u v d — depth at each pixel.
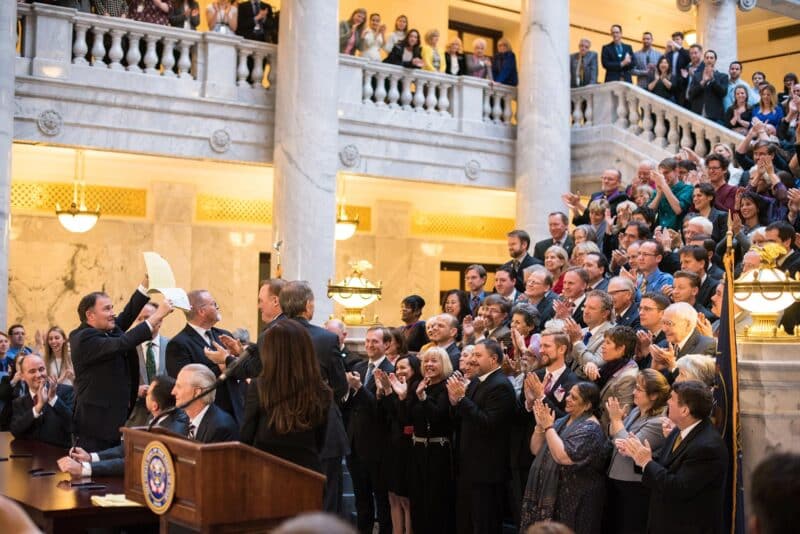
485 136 14.14
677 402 5.00
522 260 9.29
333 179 12.11
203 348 6.61
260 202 14.39
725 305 5.31
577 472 5.54
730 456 5.18
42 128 11.00
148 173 13.47
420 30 17.94
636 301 7.32
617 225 9.46
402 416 6.95
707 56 13.02
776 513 2.20
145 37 11.73
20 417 7.22
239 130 12.19
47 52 11.06
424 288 15.91
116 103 11.43
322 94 12.02
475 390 6.43
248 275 14.27
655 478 4.94
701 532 4.94
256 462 4.26
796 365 5.36
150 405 5.82
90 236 13.05
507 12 19.19
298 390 4.67
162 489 4.33
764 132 10.60
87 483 5.41
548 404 6.05
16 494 5.10
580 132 14.18
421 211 15.92
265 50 12.42
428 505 6.88
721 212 8.76
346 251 15.22
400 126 13.39
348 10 17.06
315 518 1.83
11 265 12.55
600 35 20.47
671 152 13.16
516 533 6.98
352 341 9.25
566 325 6.40
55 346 8.87
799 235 7.77
